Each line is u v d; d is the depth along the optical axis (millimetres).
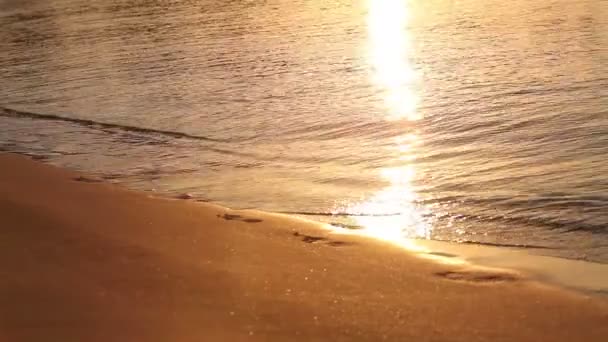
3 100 19234
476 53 21609
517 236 8812
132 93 19094
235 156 13203
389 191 10805
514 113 14797
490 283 7004
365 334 5863
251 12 32469
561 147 12430
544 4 29297
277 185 11305
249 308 6312
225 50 24438
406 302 6488
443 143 13250
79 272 7062
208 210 9469
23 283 6773
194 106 17344
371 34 26328
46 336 5750
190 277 6992
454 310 6332
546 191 10344
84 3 38938
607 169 11086
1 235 8133
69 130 15750
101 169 12523
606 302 6531
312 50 23781
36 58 25391
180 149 13844
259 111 16516
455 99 16438
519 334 5898
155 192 11000
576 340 5797
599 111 14406
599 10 26859
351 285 6879
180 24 30359
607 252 8148
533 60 19906
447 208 9945
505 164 11734
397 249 8070
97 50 26031
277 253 7801
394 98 17016
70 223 8609
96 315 6129
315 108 16500
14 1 42062
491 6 30312
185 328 5918
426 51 22578
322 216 9766
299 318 6129
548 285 6961
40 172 11352
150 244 7965
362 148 13289
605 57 19484
